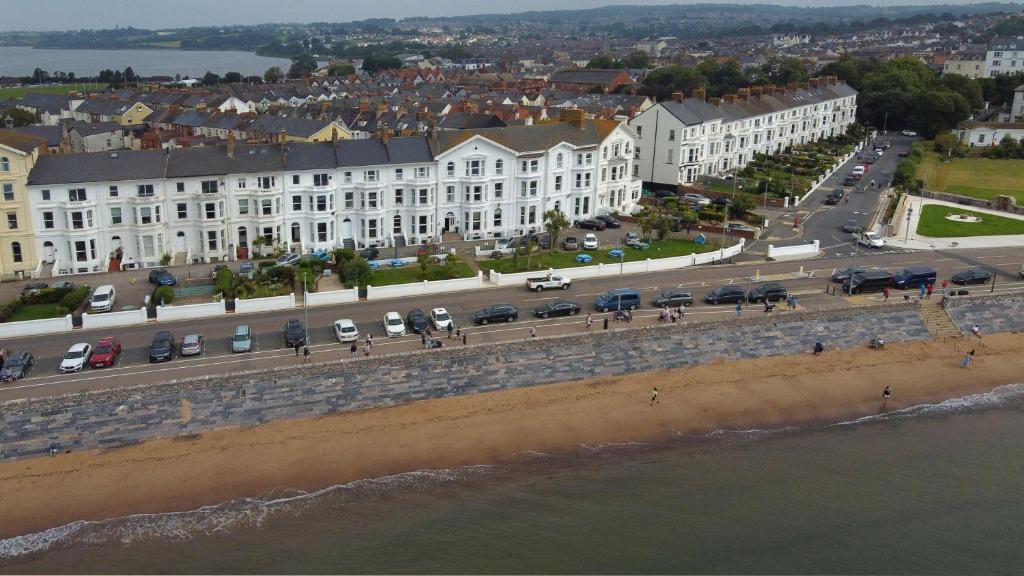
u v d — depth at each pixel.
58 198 88.44
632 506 56.31
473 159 105.25
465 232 107.88
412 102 199.25
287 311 79.56
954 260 101.81
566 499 56.81
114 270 91.81
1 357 64.94
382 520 53.84
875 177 157.75
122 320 75.31
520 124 151.75
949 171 162.38
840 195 137.00
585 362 73.69
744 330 80.06
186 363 66.88
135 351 69.06
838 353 80.50
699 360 76.94
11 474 56.62
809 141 193.00
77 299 78.19
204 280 86.69
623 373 74.12
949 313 86.88
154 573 48.34
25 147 88.38
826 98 198.12
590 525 54.09
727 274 94.88
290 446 61.34
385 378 67.94
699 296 86.75
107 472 57.44
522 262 96.06
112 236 92.12
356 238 103.31
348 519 53.84
